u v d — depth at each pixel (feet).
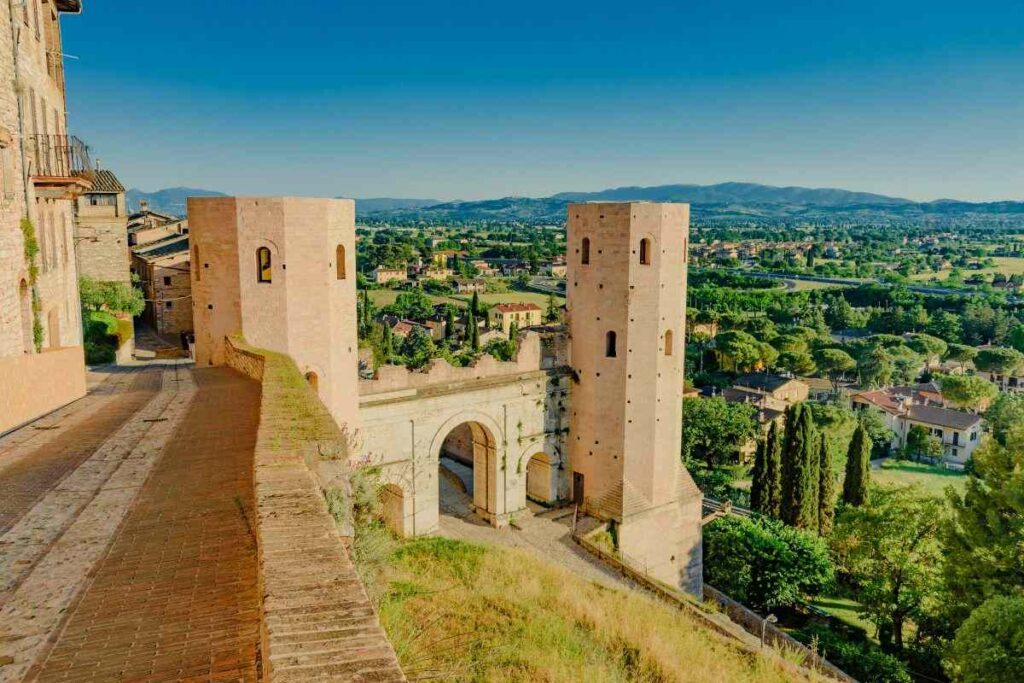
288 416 49.90
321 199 110.93
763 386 409.08
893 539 162.09
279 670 16.83
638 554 152.46
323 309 112.78
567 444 159.63
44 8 114.73
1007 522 129.49
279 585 21.53
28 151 88.17
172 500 40.24
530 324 523.70
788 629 165.17
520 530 147.84
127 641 24.54
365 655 17.65
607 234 146.82
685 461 293.23
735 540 175.42
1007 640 104.63
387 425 131.54
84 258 220.43
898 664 142.31
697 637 81.87
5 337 75.20
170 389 87.40
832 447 301.84
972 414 382.63
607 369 150.41
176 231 309.63
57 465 49.49
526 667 54.90
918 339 539.70
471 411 142.41
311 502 30.19
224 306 109.29
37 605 27.53
